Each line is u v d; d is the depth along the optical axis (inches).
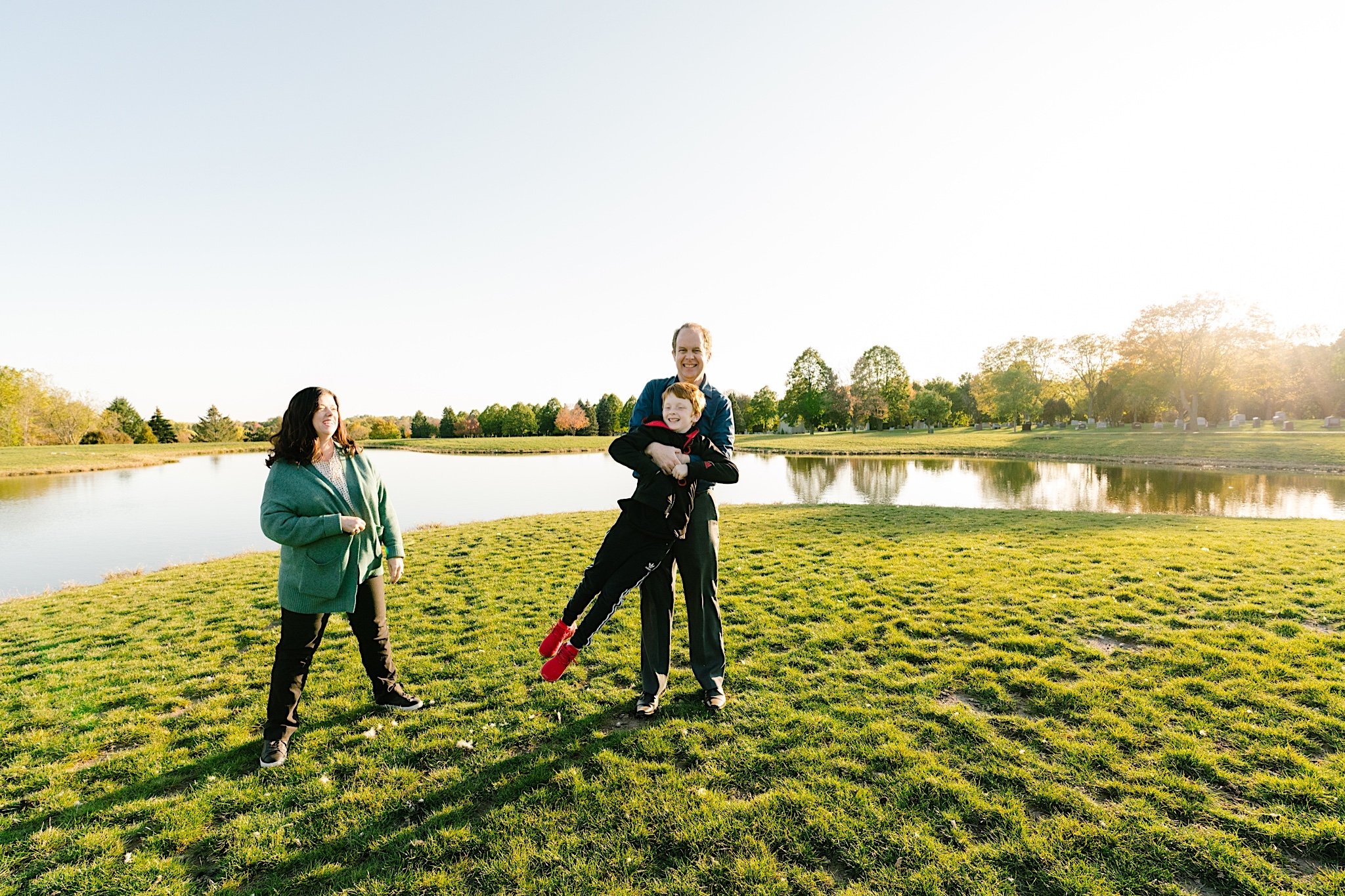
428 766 125.0
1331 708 137.4
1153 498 729.6
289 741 134.8
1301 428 1625.2
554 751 128.2
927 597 239.9
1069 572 276.7
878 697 149.0
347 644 200.4
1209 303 1814.7
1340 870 91.2
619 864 94.7
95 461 1510.8
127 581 342.3
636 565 124.0
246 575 335.9
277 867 97.4
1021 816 102.8
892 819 103.3
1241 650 173.5
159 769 127.7
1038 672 162.6
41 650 213.5
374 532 144.3
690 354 142.3
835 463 1365.7
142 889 93.4
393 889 91.6
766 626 208.1
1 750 137.9
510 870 93.8
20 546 526.6
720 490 888.3
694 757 124.0
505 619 226.7
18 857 101.5
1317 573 261.7
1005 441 1782.7
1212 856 93.2
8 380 2082.9
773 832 100.8
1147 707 139.4
